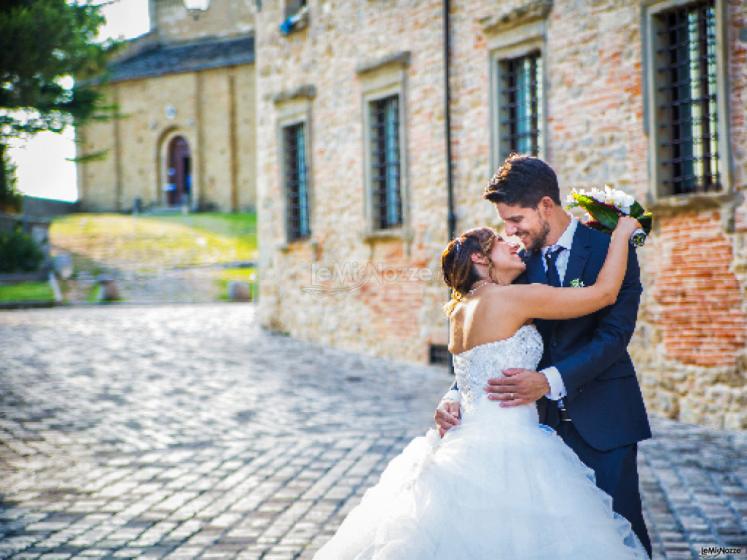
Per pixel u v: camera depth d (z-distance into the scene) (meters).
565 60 9.99
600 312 3.33
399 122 13.36
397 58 13.04
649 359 9.07
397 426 8.57
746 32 8.00
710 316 8.39
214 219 49.25
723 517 5.48
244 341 16.09
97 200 60.44
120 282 31.30
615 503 3.28
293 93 15.77
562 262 3.41
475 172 11.85
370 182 14.04
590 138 9.68
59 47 24.00
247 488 6.43
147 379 11.92
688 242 8.55
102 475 6.91
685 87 8.80
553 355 3.35
